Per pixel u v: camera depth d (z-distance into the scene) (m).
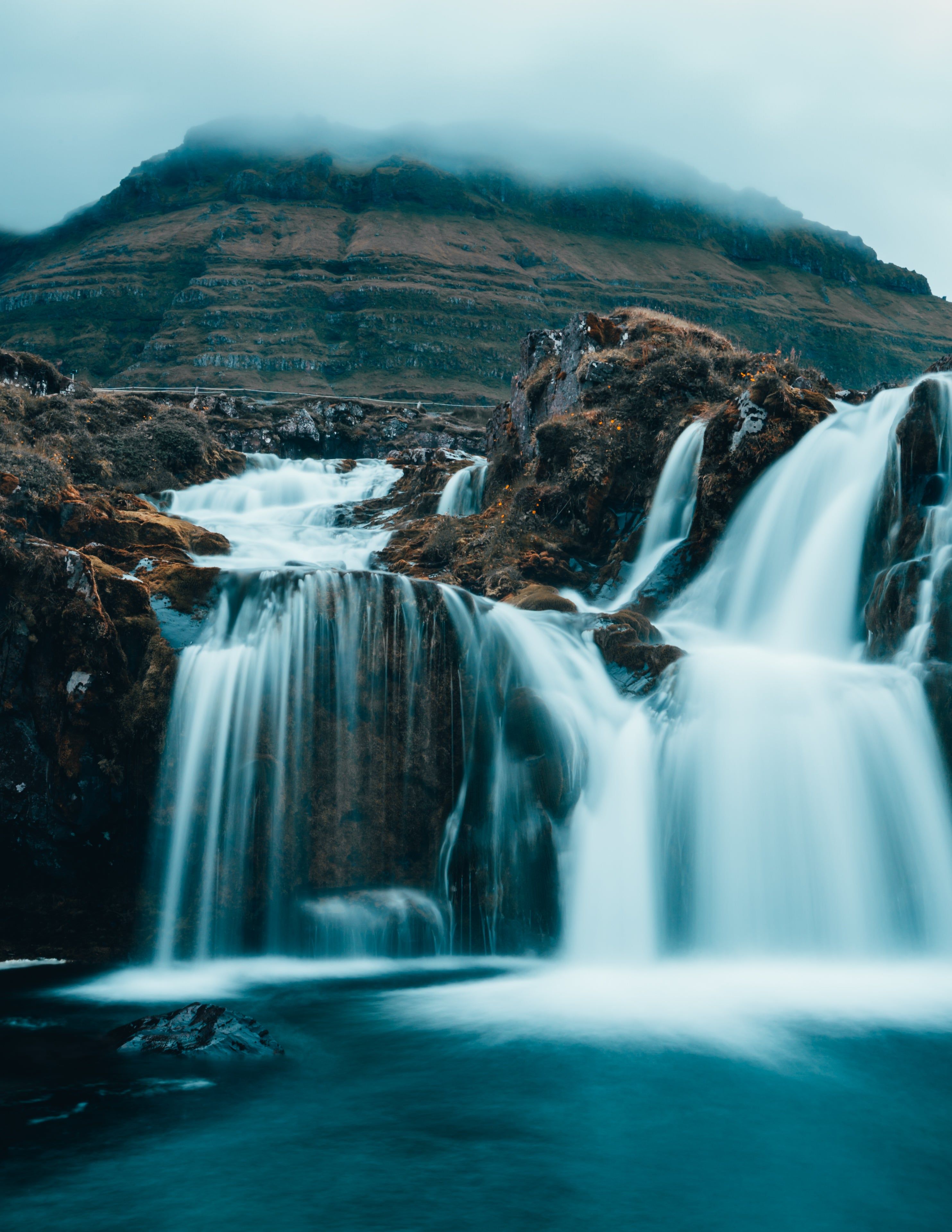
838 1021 11.05
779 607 18.36
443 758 15.34
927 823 13.73
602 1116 8.69
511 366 150.75
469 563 21.66
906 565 15.60
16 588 13.98
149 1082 9.30
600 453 22.52
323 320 153.25
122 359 148.75
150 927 13.91
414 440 42.47
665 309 171.62
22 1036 10.55
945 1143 8.23
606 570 21.25
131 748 14.12
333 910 14.23
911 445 16.80
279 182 194.75
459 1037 10.62
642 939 14.25
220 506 29.67
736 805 14.38
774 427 20.02
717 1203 7.29
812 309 187.75
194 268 167.50
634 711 15.64
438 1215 7.06
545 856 14.45
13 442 23.17
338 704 15.08
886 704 14.27
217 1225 6.89
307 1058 9.99
